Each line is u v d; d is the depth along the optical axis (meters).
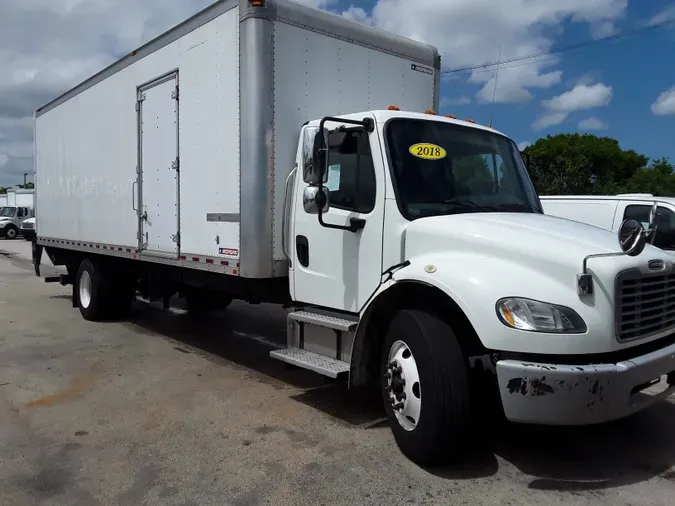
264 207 5.38
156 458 4.24
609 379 3.47
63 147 9.94
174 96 6.62
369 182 4.69
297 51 5.56
